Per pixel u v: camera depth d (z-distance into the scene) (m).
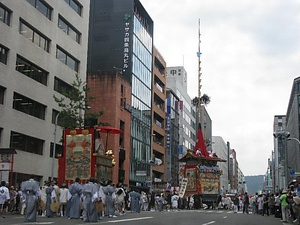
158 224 17.19
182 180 56.16
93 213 17.95
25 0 39.53
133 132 61.81
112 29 63.16
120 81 56.41
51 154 43.41
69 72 47.66
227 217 26.80
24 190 17.45
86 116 36.81
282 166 69.31
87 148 27.33
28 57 39.81
